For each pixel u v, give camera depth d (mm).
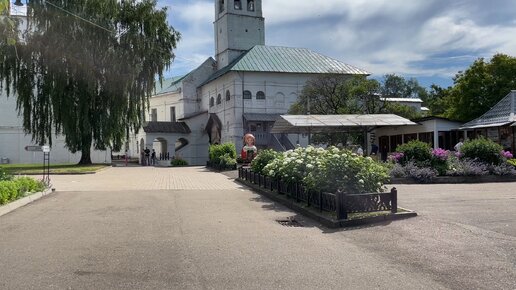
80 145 37594
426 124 28969
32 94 36250
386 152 32344
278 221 9984
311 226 9297
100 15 35750
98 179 23594
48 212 11414
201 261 6484
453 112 41438
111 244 7637
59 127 37156
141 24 38812
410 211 9781
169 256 6789
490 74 39969
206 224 9562
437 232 8039
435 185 17188
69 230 8930
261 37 61781
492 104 39344
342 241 7742
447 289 5066
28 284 5414
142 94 39031
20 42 34844
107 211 11531
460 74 42219
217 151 34375
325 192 10227
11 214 11094
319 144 38156
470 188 15727
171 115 69875
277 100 53656
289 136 51688
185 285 5375
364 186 10086
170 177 25047
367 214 9492
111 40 36906
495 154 19766
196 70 65312
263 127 52812
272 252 7000
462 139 25938
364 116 25688
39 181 16703
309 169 11805
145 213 11156
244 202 13305
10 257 6738
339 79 41031
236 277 5684
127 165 49406
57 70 34875
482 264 5973
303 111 41094
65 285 5379
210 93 60688
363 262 6301
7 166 39188
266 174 15766
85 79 35562
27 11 34750
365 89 37812
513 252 6527
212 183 20500
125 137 39719
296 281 5496
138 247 7406
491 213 9914
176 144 62438
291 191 12688
